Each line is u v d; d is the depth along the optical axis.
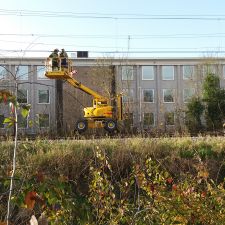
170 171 11.15
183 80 55.00
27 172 3.48
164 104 54.66
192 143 13.52
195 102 43.09
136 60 54.59
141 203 5.46
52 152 11.27
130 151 11.71
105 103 28.17
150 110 54.16
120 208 5.53
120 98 28.20
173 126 37.31
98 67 49.88
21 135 6.38
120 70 51.50
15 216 4.01
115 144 12.50
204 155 12.73
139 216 5.48
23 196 3.08
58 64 26.86
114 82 49.84
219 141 13.84
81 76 51.38
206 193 5.59
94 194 5.62
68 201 3.25
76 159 11.09
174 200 5.31
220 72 53.97
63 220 3.87
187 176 6.50
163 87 54.97
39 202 3.08
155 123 31.67
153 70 54.97
